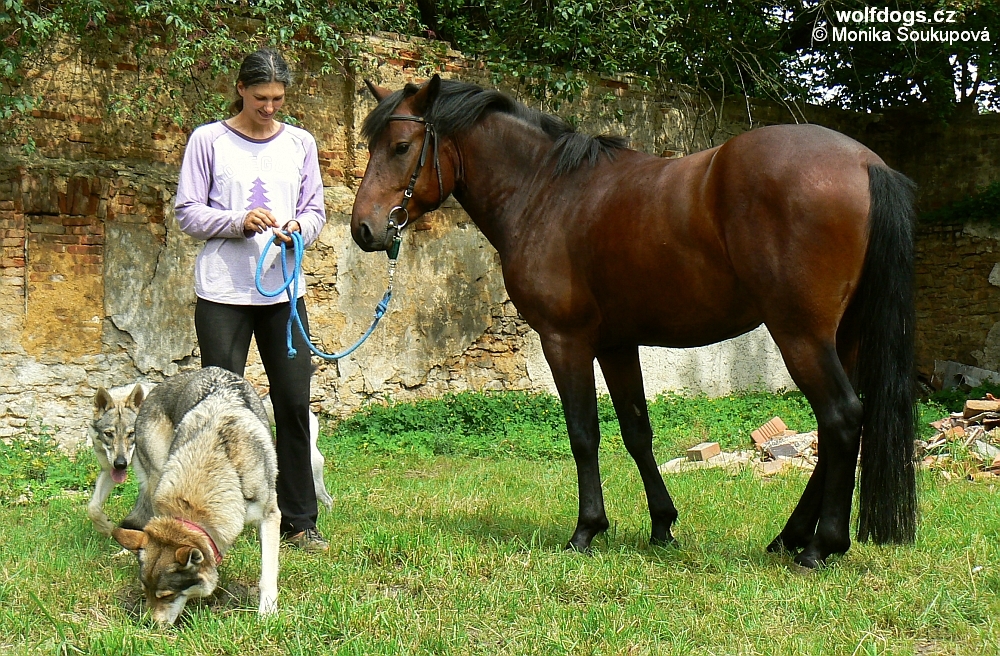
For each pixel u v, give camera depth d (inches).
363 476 313.1
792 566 172.7
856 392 170.7
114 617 151.8
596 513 191.9
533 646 135.3
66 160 354.6
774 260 159.6
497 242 205.0
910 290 159.6
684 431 399.5
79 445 344.2
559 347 192.4
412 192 203.2
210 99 371.9
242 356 195.0
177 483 151.6
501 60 431.5
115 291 362.3
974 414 352.8
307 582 166.7
